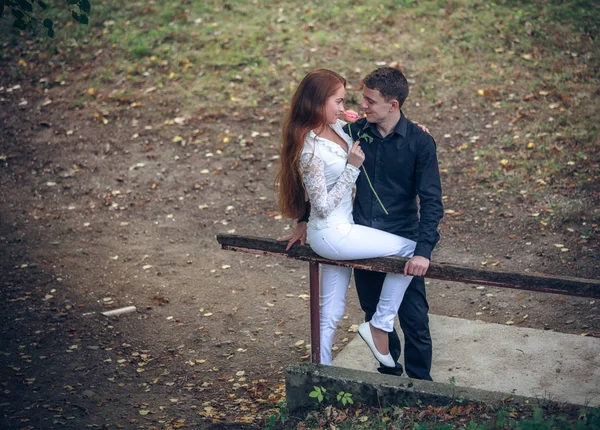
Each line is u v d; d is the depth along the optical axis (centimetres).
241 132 1379
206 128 1401
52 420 700
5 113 1505
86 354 836
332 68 1502
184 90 1509
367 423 550
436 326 762
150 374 796
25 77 1603
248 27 1655
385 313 582
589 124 1249
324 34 1602
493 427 499
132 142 1387
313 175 536
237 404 726
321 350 610
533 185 1129
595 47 1459
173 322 903
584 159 1167
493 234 1036
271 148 1330
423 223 552
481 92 1379
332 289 602
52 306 945
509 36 1520
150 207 1204
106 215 1190
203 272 1020
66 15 1753
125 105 1491
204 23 1688
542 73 1408
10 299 962
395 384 570
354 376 583
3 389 764
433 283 946
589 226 1015
